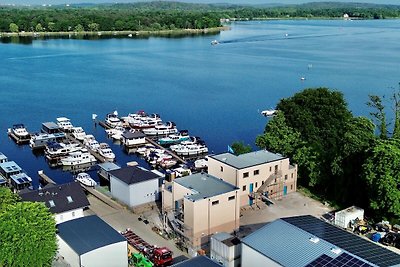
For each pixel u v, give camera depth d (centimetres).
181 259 5500
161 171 9675
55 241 4969
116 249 5000
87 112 14900
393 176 6122
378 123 12725
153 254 5378
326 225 4934
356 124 7475
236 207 6069
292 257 4303
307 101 9175
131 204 6962
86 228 5331
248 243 4616
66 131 12531
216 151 11225
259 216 6669
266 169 7138
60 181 9250
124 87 18938
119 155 10888
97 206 7100
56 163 10356
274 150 8288
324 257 4209
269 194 7219
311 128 8769
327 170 7450
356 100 16350
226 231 6041
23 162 10431
